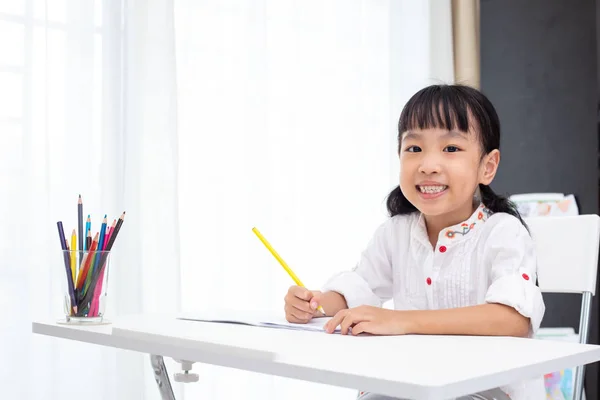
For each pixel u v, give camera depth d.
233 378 2.06
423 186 1.14
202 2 2.04
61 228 1.04
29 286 1.68
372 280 1.31
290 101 2.30
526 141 2.61
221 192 2.05
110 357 1.80
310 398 2.26
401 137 1.20
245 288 2.10
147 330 0.89
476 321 0.92
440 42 2.74
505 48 2.70
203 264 2.02
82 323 0.99
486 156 1.20
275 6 2.28
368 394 1.04
